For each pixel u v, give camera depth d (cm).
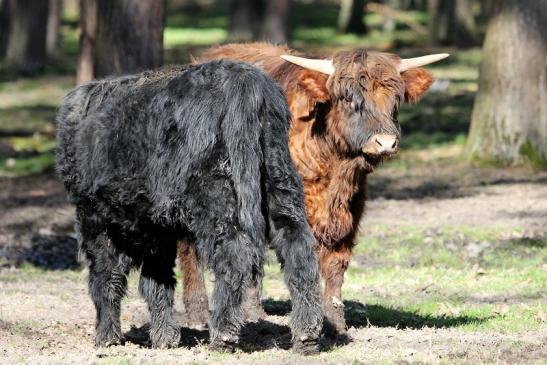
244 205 1217
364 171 1434
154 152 1279
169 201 1264
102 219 1363
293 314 1239
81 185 1368
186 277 1606
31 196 3123
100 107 1357
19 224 2702
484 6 8425
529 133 3400
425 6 11688
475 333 1464
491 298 1775
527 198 2889
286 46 1823
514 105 3403
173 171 1256
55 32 7400
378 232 2484
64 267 2216
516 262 2111
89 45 3177
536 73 3384
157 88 1302
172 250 1388
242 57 1711
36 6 6569
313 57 1541
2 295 1814
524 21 3372
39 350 1372
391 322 1595
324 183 1438
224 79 1248
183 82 1275
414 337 1431
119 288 1390
